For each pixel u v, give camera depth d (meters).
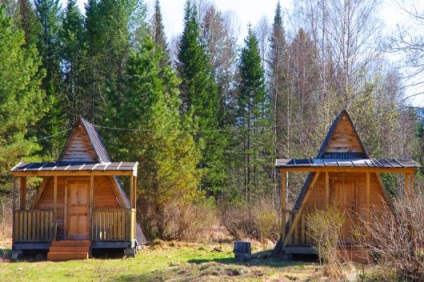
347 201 19.67
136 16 48.78
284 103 48.78
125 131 30.44
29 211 21.11
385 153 32.84
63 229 21.92
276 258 18.75
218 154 45.56
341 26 32.56
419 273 11.58
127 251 21.05
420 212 12.07
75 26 47.12
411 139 35.00
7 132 34.22
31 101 36.09
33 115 36.25
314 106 41.06
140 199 28.58
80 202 22.03
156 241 25.48
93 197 21.95
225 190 45.66
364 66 32.59
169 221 27.95
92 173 20.81
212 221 31.16
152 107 30.42
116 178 23.73
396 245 11.81
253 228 29.14
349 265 14.22
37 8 47.16
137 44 45.59
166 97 34.78
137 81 31.23
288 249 18.36
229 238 28.69
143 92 31.05
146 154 29.17
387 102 34.00
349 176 19.72
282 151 41.53
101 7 46.69
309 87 40.62
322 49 33.19
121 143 30.67
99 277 15.42
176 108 35.16
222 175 45.28
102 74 45.66
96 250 22.75
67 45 46.28
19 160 33.56
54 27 47.03
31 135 40.22
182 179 28.75
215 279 13.47
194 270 14.97
